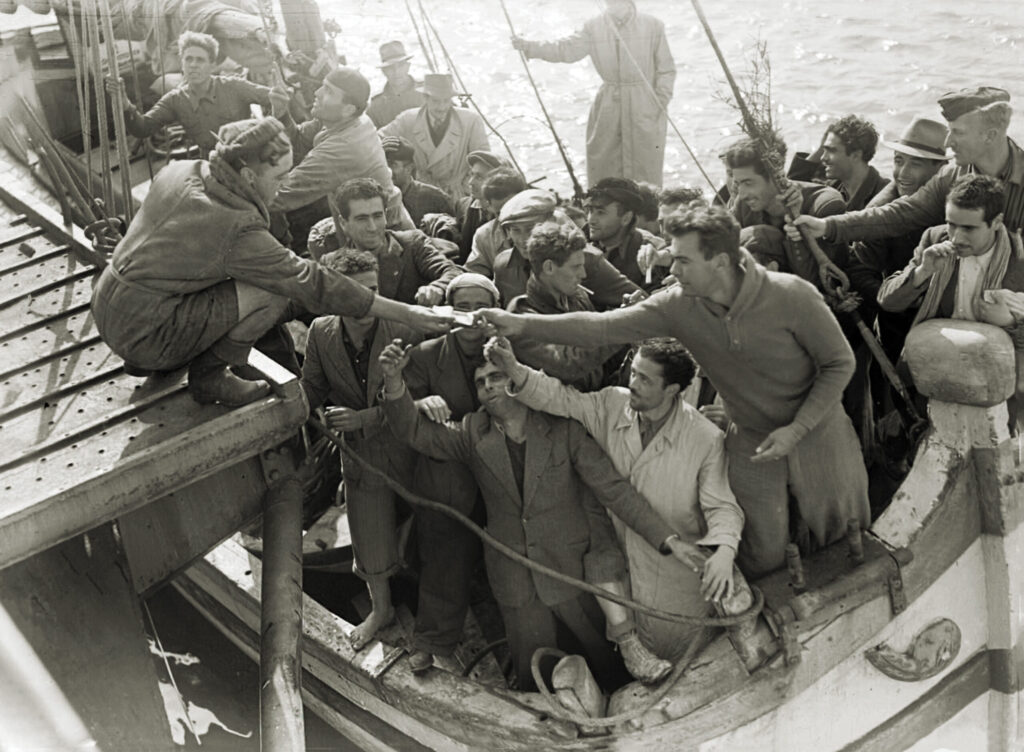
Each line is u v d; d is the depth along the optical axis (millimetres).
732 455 4594
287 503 4863
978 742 5551
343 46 13727
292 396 4500
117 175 7996
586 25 8125
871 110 11117
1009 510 5062
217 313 4270
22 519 4039
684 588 4789
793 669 4715
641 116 8242
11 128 6770
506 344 4465
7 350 5035
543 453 4633
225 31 7930
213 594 6391
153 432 4406
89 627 4559
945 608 5129
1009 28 12484
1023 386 5094
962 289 4934
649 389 4434
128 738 4445
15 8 7359
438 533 5012
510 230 5020
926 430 5141
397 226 6371
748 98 5098
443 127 8055
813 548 4930
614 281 5023
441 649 5105
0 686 4309
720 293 4086
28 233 5988
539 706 4836
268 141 4102
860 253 5539
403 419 4645
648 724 4680
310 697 5887
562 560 4789
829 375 4195
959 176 5102
